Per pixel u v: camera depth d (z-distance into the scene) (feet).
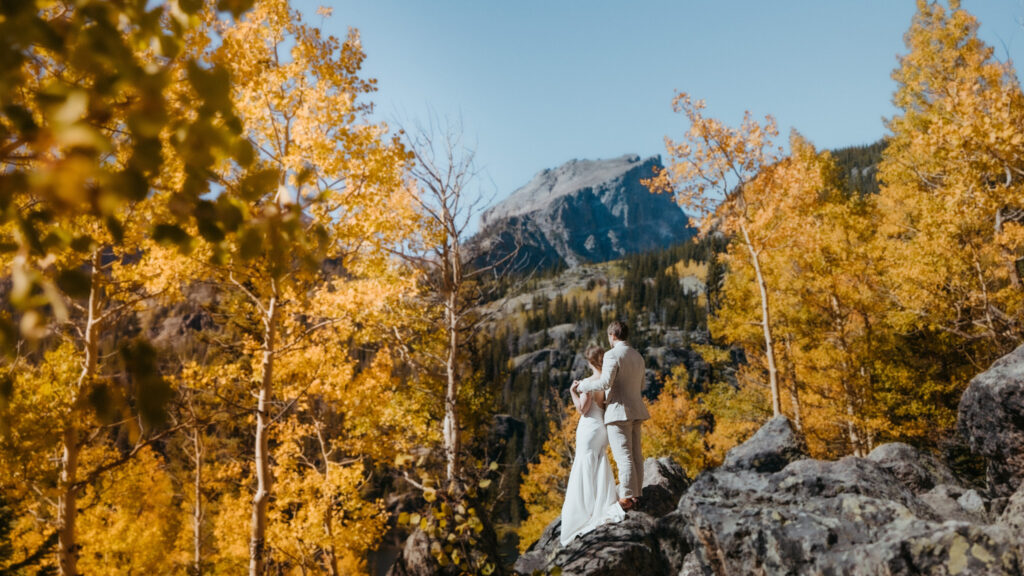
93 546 43.29
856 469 14.90
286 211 4.32
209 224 4.12
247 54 25.94
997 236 38.04
